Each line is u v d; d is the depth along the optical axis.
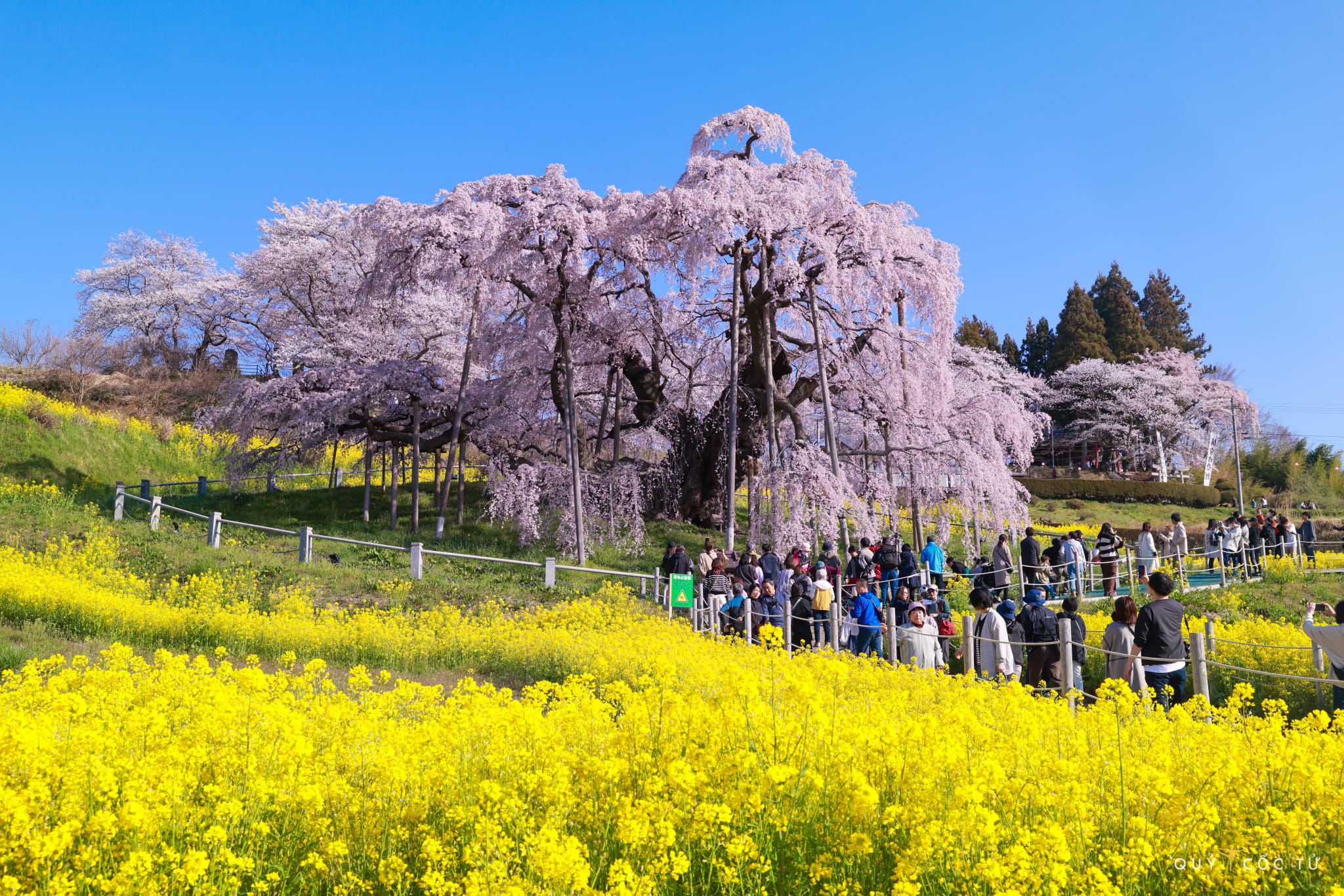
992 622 8.51
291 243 33.50
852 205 21.48
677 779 3.61
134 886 3.02
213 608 11.88
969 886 3.22
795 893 3.38
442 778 4.04
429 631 11.43
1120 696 5.61
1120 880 3.36
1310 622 9.16
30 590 11.39
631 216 21.44
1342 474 51.84
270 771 4.09
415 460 23.44
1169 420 50.78
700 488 25.17
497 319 24.64
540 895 3.09
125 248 45.81
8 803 3.15
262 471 27.55
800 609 11.73
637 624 12.59
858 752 4.30
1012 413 23.17
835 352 24.19
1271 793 3.96
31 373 35.84
